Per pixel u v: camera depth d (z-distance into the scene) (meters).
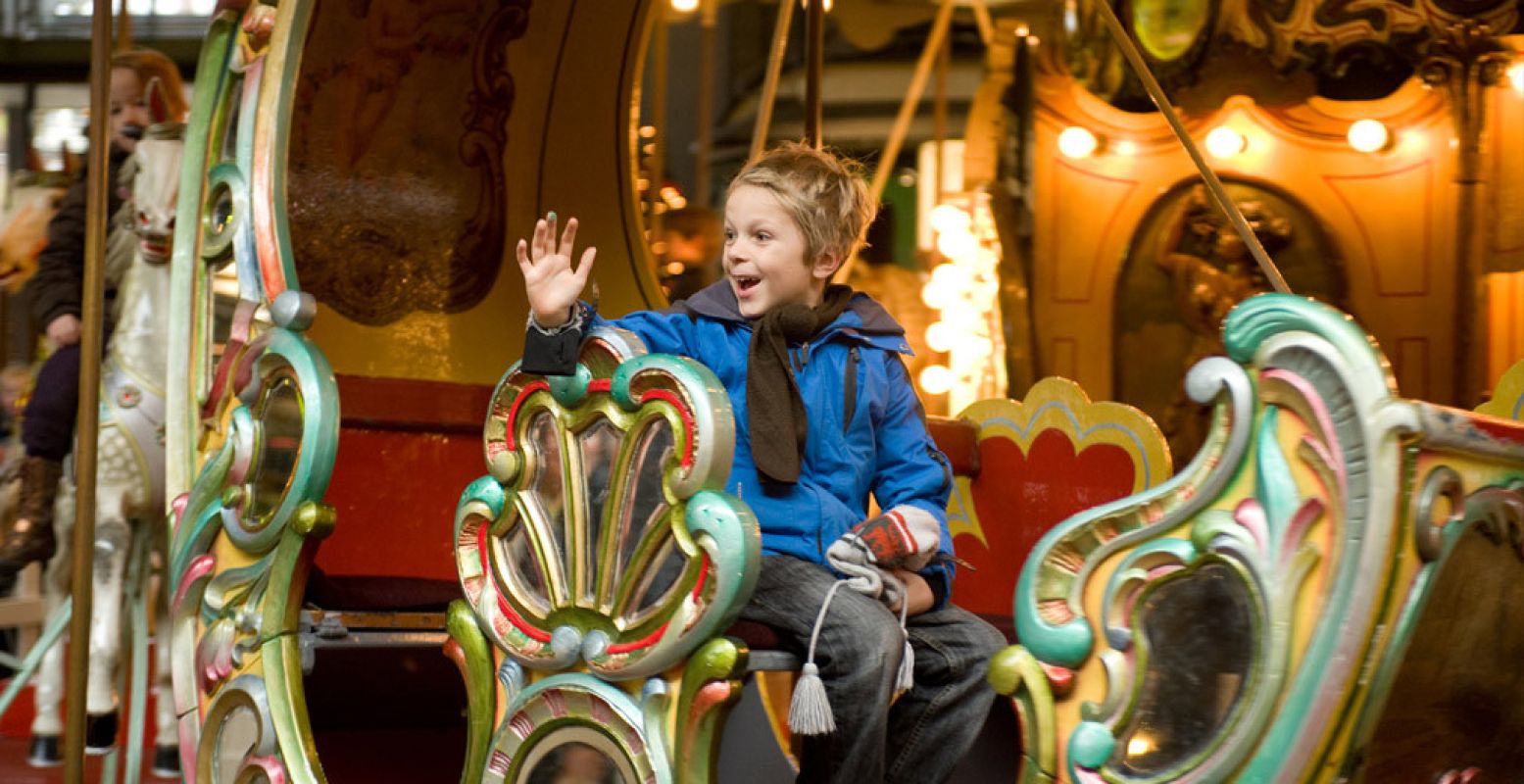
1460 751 2.51
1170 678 2.17
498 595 2.71
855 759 2.54
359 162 4.04
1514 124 6.40
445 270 4.20
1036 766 2.25
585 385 2.61
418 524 3.89
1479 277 6.45
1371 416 2.02
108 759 4.20
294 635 3.04
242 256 3.28
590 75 4.47
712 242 8.21
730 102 9.40
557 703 2.60
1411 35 6.54
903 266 8.80
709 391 2.45
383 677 4.41
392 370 4.07
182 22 9.05
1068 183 7.51
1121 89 7.34
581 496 2.62
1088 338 7.47
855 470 2.83
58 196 5.73
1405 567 2.04
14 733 5.00
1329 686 2.04
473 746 2.73
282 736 2.96
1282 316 2.11
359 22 3.97
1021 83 7.64
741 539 2.39
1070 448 3.90
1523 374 3.71
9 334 6.71
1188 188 7.16
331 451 3.01
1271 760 2.07
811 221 2.81
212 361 3.44
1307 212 6.85
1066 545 2.29
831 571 2.71
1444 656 2.37
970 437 4.13
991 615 3.59
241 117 3.36
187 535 3.28
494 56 4.26
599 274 4.49
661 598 2.49
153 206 4.21
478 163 4.27
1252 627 2.11
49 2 8.95
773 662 2.59
